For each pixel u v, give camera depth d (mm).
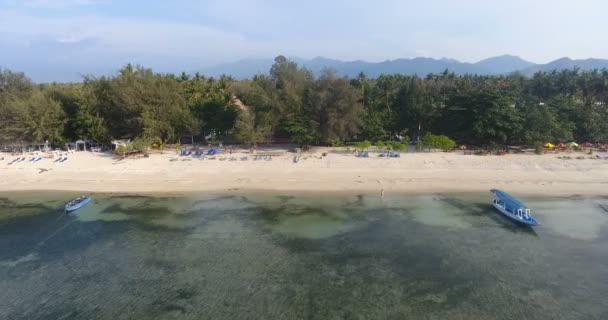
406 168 63438
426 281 33375
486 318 28609
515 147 76812
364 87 93062
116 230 43875
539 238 41375
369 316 28766
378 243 40219
